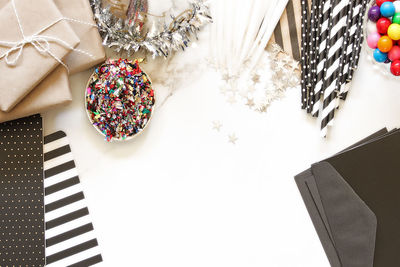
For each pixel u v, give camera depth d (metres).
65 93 0.96
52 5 0.91
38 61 0.91
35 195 1.03
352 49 1.04
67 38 0.91
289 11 1.06
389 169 1.03
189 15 1.01
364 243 1.03
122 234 1.09
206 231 1.10
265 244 1.10
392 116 1.09
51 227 1.06
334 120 1.09
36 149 1.03
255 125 1.09
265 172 1.10
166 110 1.08
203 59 1.08
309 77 1.05
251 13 1.04
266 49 1.08
